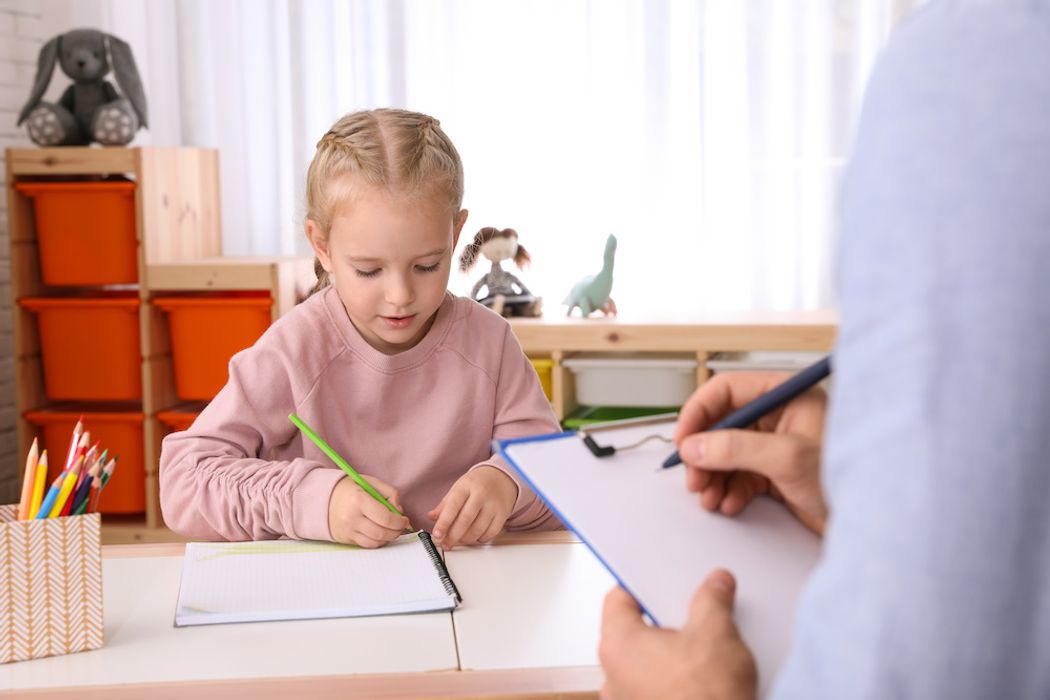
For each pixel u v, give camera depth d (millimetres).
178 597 878
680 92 2881
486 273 2701
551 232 2961
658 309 2920
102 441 2586
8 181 2535
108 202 2525
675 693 494
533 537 1071
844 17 2797
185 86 3002
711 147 2889
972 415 340
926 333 349
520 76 2926
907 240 362
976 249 350
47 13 2949
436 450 1268
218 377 2521
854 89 2814
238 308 2494
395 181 1113
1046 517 342
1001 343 342
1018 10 387
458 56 2934
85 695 705
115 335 2559
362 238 1121
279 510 1039
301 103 2963
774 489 702
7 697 705
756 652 555
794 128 2842
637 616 563
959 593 334
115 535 2543
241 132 3006
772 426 700
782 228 2879
